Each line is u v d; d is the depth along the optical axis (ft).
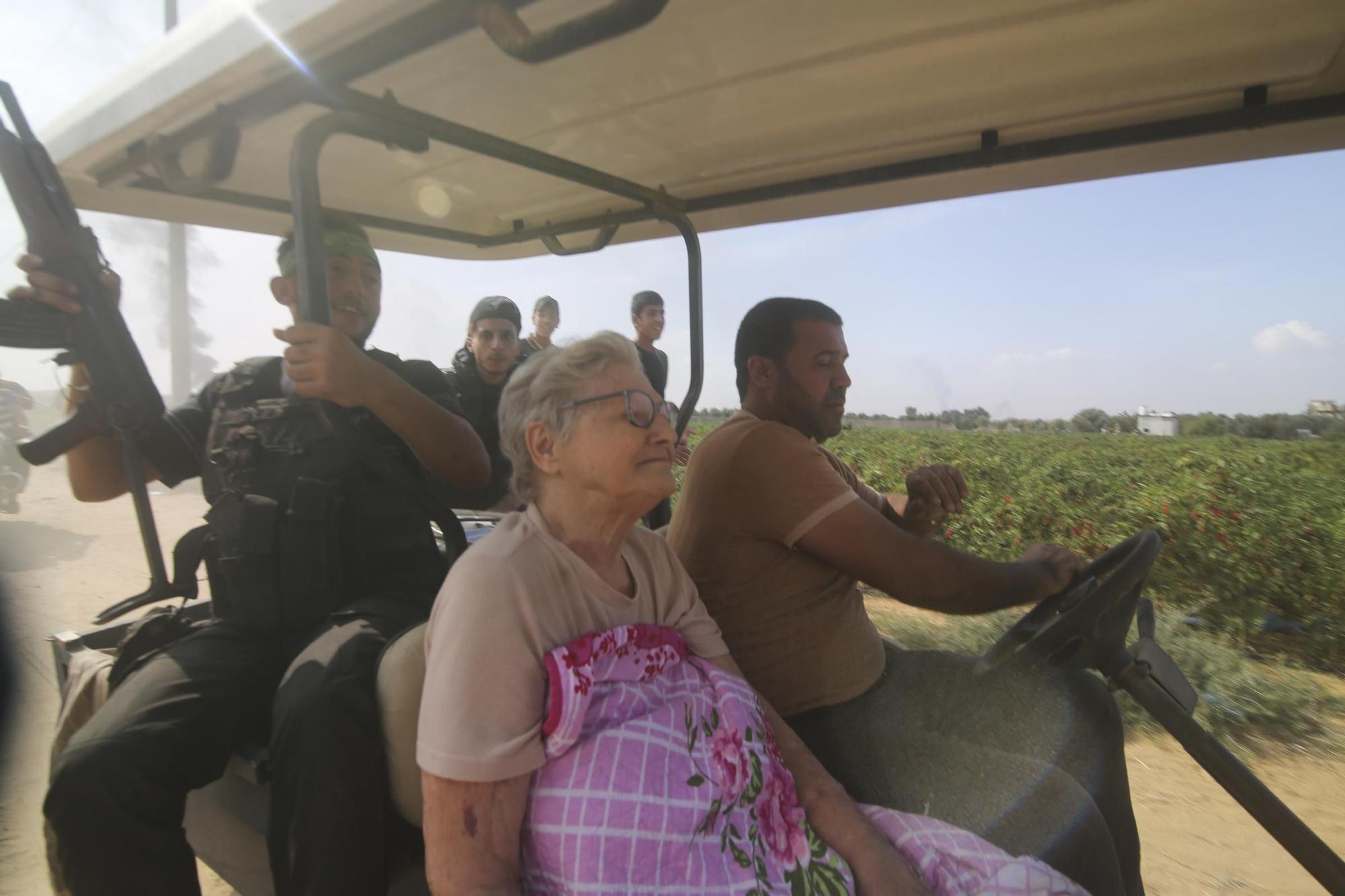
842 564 5.66
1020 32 4.66
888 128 6.07
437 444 5.57
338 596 5.94
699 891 3.96
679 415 7.55
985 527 25.21
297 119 5.39
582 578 4.47
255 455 6.02
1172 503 21.66
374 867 4.64
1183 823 10.52
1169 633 15.64
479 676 3.93
